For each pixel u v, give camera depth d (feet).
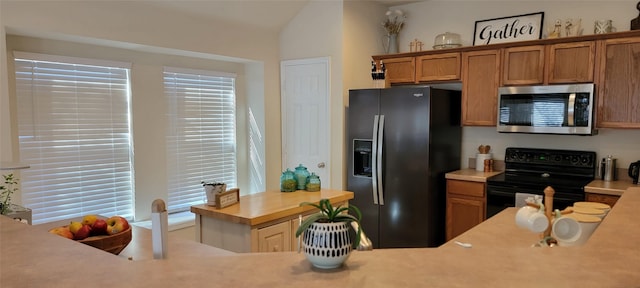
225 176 15.35
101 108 11.73
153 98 12.91
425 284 2.54
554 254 3.08
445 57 13.47
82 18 10.22
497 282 2.55
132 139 12.42
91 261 3.14
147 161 12.86
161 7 11.73
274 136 15.53
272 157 15.49
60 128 10.93
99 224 5.73
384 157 12.84
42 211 10.72
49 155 10.77
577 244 4.80
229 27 13.70
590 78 11.00
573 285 2.50
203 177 14.60
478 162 13.58
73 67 11.10
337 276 2.72
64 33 9.94
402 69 14.42
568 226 4.86
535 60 11.83
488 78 12.67
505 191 11.53
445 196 13.00
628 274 2.66
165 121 13.33
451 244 5.81
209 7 12.55
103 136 11.81
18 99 10.17
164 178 13.38
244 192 16.01
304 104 14.89
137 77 12.46
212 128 14.80
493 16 13.70
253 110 15.55
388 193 12.84
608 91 10.77
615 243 3.37
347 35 13.91
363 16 14.58
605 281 2.55
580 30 11.95
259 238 8.09
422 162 12.17
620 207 4.99
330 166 14.38
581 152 12.09
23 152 10.30
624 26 11.55
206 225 8.73
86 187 11.53
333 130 14.20
